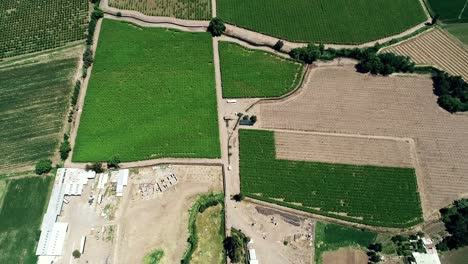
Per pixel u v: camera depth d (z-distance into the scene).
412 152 120.31
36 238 112.31
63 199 116.38
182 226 111.69
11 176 123.06
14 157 126.69
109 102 134.12
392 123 125.56
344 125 125.81
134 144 124.94
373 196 113.62
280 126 126.50
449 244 104.88
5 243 112.31
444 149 120.38
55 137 129.50
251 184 116.56
